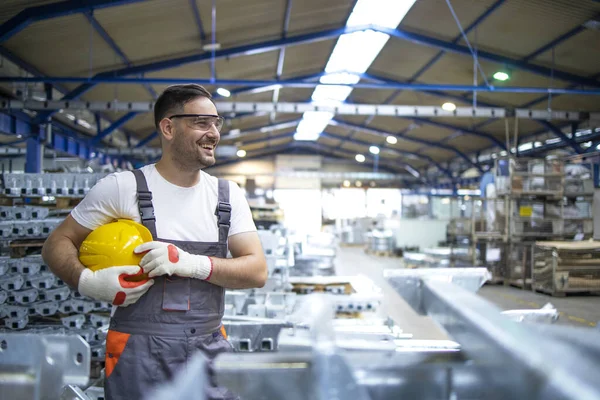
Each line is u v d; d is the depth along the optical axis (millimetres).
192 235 1478
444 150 19766
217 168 25828
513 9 7965
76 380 869
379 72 12531
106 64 8922
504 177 10445
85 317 3512
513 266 10078
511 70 10359
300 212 25969
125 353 1348
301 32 9562
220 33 8727
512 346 508
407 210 21984
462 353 668
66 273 1369
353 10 8961
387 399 638
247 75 11648
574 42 8672
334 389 569
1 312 3318
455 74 11367
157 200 1471
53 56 8148
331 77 12906
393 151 21562
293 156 25906
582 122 12844
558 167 10258
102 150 14664
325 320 716
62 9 6281
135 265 1331
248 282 1497
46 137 10773
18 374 879
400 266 13570
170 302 1371
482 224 10672
